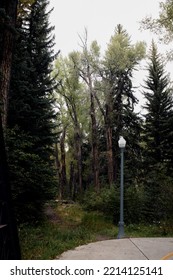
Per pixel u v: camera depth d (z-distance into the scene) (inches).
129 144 1083.3
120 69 1064.8
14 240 150.6
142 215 586.6
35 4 688.4
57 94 1366.9
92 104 1141.1
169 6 441.7
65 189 1493.6
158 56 1054.4
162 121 932.0
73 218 600.1
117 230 483.8
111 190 654.5
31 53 669.3
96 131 1151.0
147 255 263.6
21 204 438.0
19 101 530.6
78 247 303.0
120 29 1144.8
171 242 337.1
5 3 415.5
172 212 557.3
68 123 1418.6
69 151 1705.2
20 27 625.6
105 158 1170.0
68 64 1166.3
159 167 850.1
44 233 382.0
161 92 986.7
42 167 464.8
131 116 1093.8
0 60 429.1
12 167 401.4
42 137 613.3
